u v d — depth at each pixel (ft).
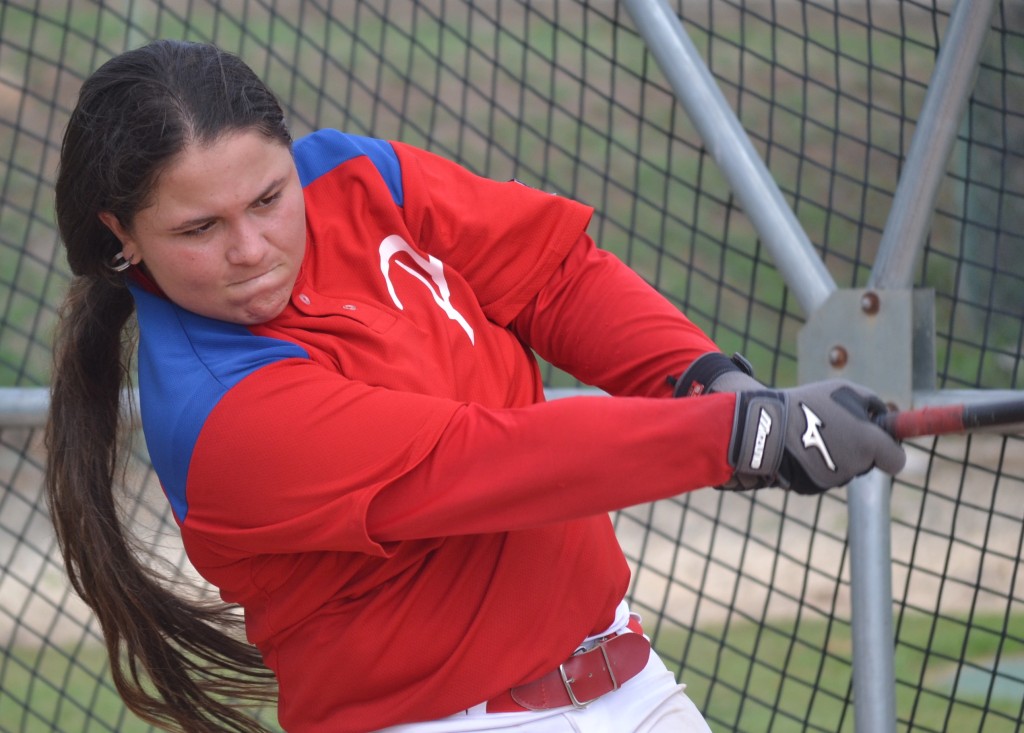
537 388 23.03
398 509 18.65
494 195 22.75
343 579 20.42
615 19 40.32
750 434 17.87
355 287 21.08
